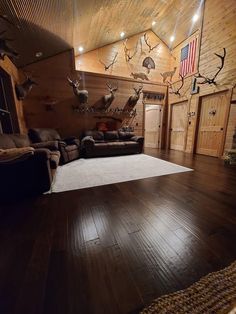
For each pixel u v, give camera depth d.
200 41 5.12
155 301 0.88
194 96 5.55
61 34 4.06
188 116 5.84
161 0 4.82
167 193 2.30
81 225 1.58
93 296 0.91
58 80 5.19
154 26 6.20
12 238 1.41
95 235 1.43
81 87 5.47
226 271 1.05
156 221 1.63
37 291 0.94
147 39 6.40
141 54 6.42
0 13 2.59
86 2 3.28
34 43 3.90
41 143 3.61
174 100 6.49
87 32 4.60
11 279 1.02
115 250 1.26
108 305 0.86
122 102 6.09
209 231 1.47
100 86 5.70
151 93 6.57
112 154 5.21
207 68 4.95
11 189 2.17
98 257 1.19
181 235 1.42
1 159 2.03
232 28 4.14
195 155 5.24
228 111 4.44
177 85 6.31
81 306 0.86
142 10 4.94
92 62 5.86
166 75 6.54
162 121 6.99
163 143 7.21
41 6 2.82
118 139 5.77
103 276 1.03
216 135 4.89
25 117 5.04
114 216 1.73
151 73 6.67
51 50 4.67
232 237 1.39
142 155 5.27
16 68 4.52
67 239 1.39
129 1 4.20
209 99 5.07
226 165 3.86
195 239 1.37
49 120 5.28
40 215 1.77
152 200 2.09
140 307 0.85
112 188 2.50
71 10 3.30
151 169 3.53
